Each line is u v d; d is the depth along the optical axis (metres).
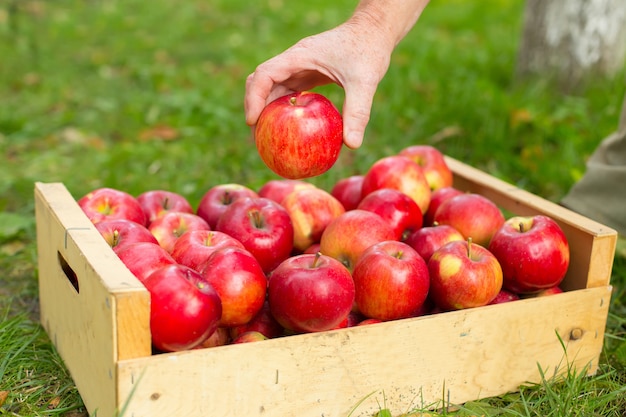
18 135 2.46
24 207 2.02
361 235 1.53
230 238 1.49
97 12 4.55
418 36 3.70
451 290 1.48
